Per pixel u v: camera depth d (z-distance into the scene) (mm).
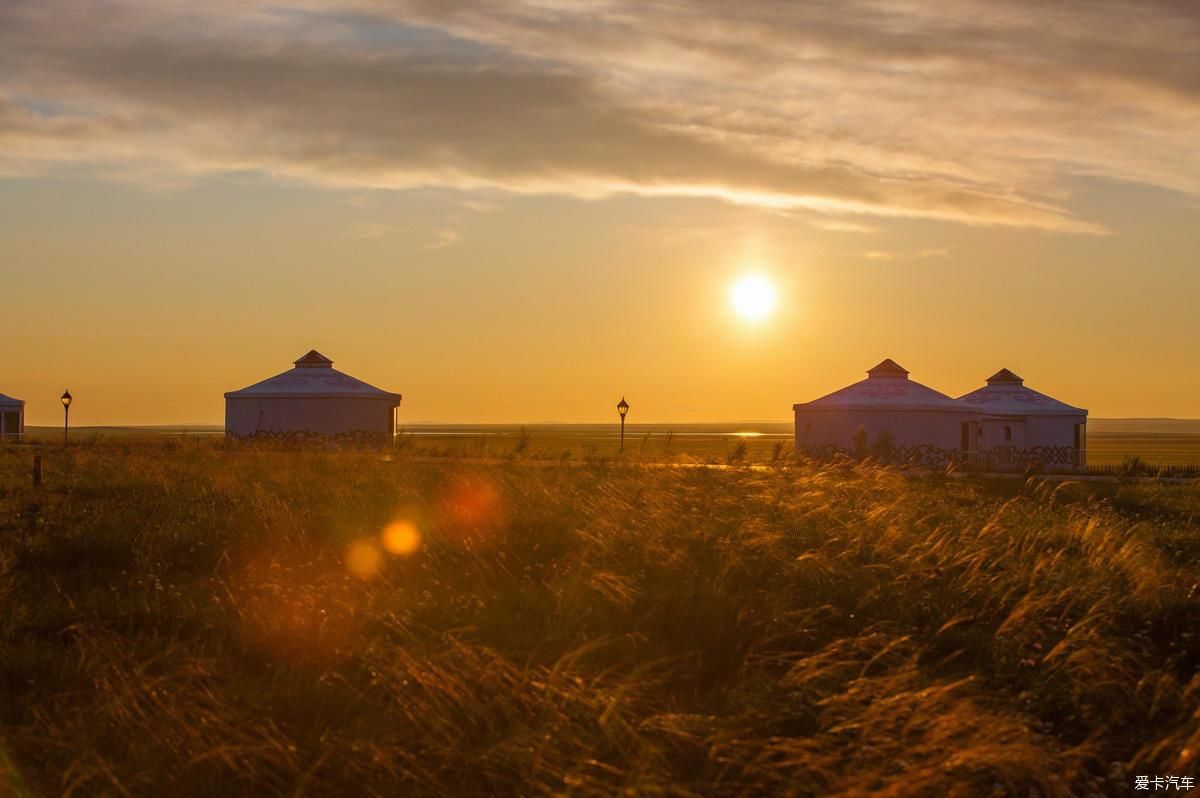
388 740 8227
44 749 8000
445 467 27625
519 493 20688
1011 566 13672
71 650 10414
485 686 9133
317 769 7883
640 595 12422
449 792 7656
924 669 10164
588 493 20906
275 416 51688
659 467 29250
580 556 14375
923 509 19578
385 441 50562
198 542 15781
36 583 13438
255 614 11352
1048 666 10086
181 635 11188
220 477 22938
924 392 50188
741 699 9172
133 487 22688
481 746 8289
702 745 8297
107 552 15227
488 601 12297
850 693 8672
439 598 12289
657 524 16094
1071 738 8969
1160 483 31672
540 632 11055
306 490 21156
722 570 13438
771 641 10898
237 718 8539
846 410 48312
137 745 8102
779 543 14891
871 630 11094
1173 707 9391
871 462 39031
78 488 22766
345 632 10883
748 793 7578
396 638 10734
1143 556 14383
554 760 7914
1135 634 11375
